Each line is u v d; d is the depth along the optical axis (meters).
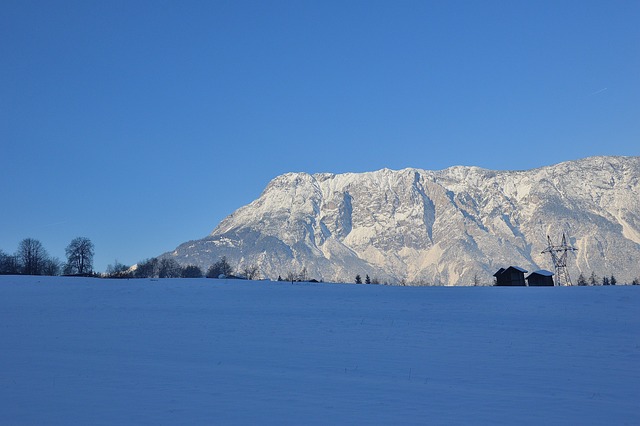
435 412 17.67
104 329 40.66
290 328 41.50
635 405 18.81
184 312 54.59
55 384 21.44
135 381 22.03
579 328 41.38
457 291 81.31
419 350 30.83
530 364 26.59
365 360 27.44
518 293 74.50
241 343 33.44
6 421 16.55
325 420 16.69
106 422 16.42
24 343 33.06
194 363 26.27
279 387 21.09
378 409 17.97
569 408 18.30
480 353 29.81
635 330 40.19
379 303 64.31
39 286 86.88
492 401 19.14
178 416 17.06
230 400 19.06
